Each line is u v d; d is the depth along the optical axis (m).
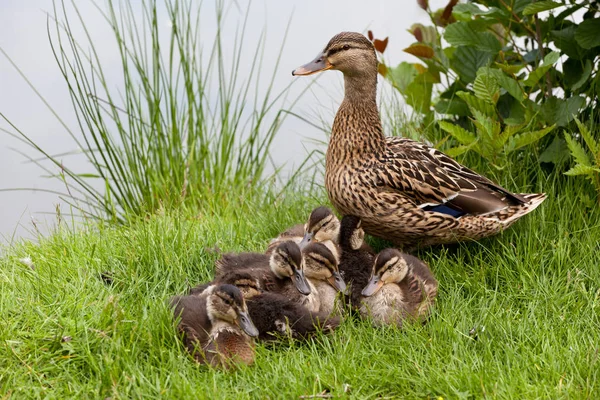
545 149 10.19
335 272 8.41
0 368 7.03
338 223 9.27
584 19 10.28
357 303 8.44
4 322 7.58
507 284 8.56
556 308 8.03
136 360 7.11
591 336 7.63
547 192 9.84
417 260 8.65
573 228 9.30
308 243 8.93
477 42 10.42
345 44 9.25
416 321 7.81
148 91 12.06
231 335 7.35
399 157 9.20
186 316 7.54
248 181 12.46
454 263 8.99
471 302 8.48
